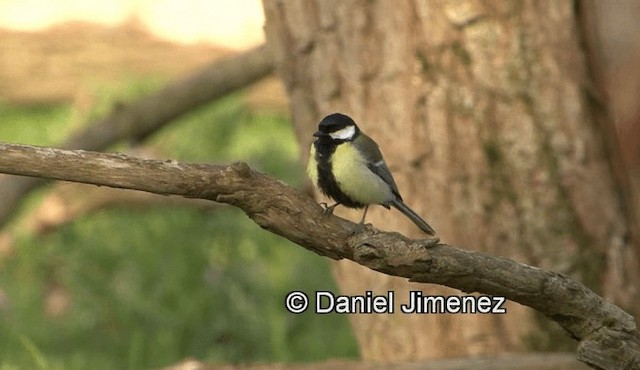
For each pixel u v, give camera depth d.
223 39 29.69
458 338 10.98
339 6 11.01
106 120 16.78
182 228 17.66
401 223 10.95
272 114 27.78
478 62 10.75
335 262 11.80
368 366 9.05
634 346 7.27
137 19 29.58
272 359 15.41
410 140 10.87
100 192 18.11
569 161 10.83
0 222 17.20
